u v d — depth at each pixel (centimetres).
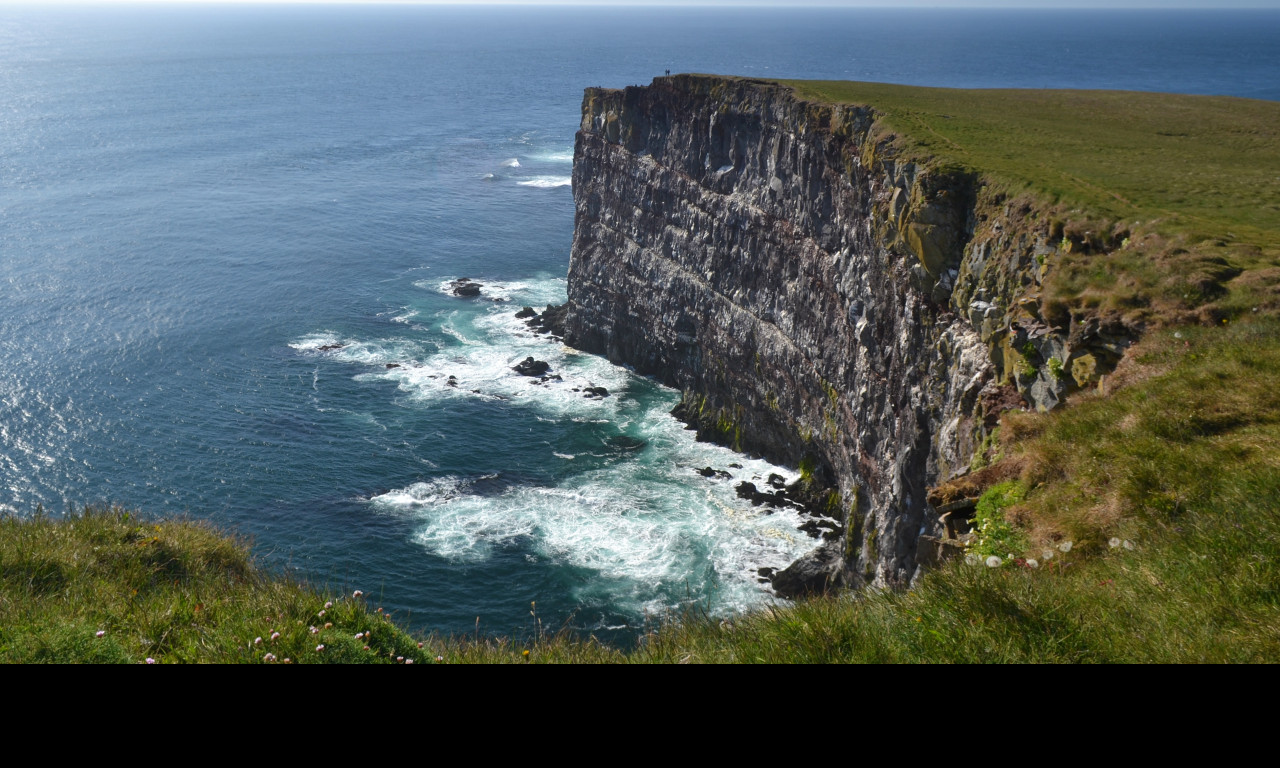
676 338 6512
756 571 4466
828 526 4859
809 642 945
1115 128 4462
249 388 6519
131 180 13012
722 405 6097
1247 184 3062
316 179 13688
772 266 5441
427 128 19512
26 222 10562
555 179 14375
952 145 3775
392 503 5044
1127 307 2130
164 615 1209
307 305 8306
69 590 1386
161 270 9050
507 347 7550
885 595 1053
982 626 915
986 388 2570
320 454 5584
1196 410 1512
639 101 6806
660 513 5022
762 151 5522
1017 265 2806
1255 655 834
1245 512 1135
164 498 5034
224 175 13650
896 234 3678
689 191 6275
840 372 4638
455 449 5731
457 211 12050
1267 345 1712
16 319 7569
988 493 1625
